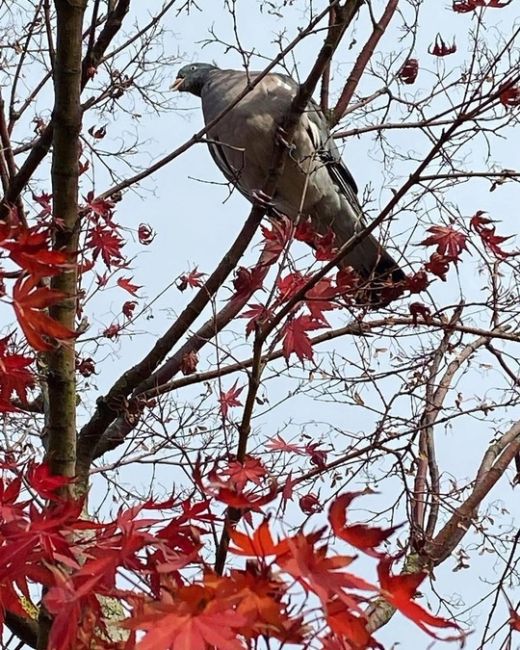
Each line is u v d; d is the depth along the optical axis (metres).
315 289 3.80
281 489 2.76
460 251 4.03
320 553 1.97
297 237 3.86
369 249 4.41
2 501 2.59
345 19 4.31
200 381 4.50
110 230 4.49
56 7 3.78
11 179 4.18
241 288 3.79
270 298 3.71
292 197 6.01
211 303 3.89
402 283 4.11
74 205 3.89
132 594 2.27
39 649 3.22
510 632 3.07
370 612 3.40
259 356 3.46
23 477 2.79
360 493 2.03
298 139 5.66
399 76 5.01
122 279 4.67
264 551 1.99
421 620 2.04
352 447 4.16
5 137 4.32
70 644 2.17
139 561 2.42
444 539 4.07
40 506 2.78
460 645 2.03
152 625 1.88
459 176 3.72
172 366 4.51
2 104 4.31
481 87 3.73
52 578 2.43
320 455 3.82
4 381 2.88
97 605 2.31
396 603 2.05
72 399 3.85
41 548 2.46
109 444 4.46
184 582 2.44
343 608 2.00
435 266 4.04
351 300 4.01
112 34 4.30
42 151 4.04
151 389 4.43
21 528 2.51
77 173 3.88
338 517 2.03
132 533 2.34
